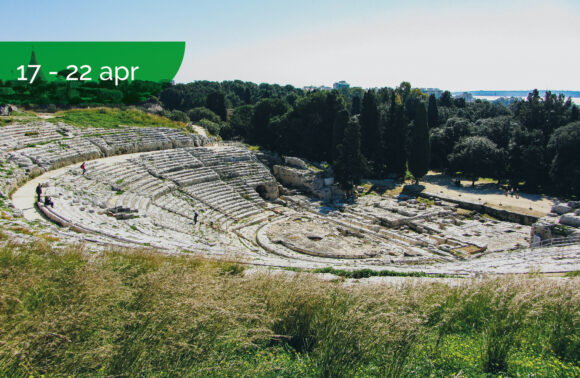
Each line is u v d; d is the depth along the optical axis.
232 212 47.25
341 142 64.50
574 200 55.53
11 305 8.58
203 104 117.06
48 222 26.00
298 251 37.22
